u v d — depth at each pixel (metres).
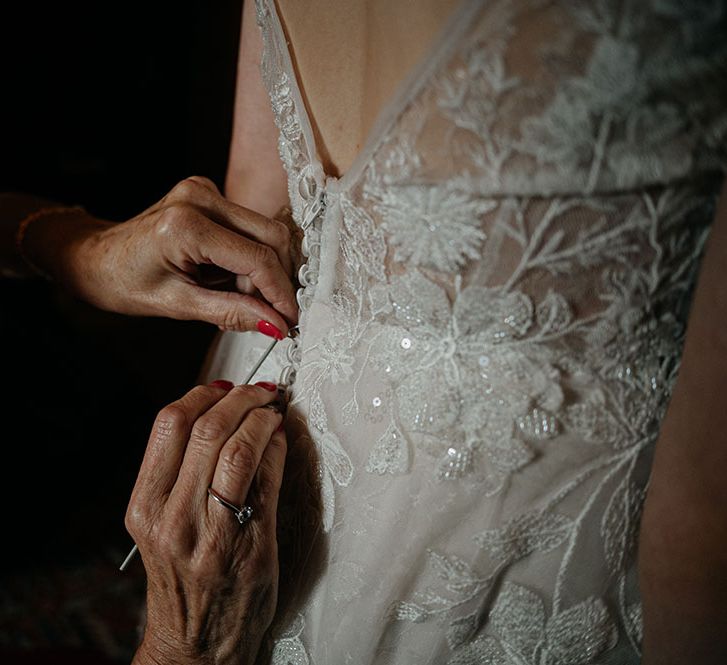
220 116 1.53
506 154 0.25
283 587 0.35
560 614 0.30
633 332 0.27
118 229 0.43
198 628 0.33
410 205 0.27
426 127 0.26
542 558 0.29
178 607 0.32
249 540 0.31
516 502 0.29
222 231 0.36
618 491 0.29
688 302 0.27
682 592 0.26
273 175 0.41
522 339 0.27
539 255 0.26
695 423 0.24
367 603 0.31
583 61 0.23
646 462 0.29
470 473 0.28
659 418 0.28
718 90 0.24
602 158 0.24
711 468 0.24
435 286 0.27
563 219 0.25
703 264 0.24
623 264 0.26
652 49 0.23
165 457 0.32
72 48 1.43
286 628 0.35
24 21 1.38
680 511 0.25
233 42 1.46
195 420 0.33
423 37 0.26
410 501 0.30
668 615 0.26
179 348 1.39
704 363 0.23
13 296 1.21
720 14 0.23
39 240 0.48
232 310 0.37
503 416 0.28
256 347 0.39
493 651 0.31
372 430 0.30
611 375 0.27
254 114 0.41
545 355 0.27
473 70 0.25
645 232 0.25
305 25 0.31
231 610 0.32
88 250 0.43
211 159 1.57
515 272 0.26
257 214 0.37
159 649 0.34
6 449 1.06
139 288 0.40
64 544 1.05
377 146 0.27
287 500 0.34
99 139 1.52
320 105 0.31
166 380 1.33
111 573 1.02
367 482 0.31
